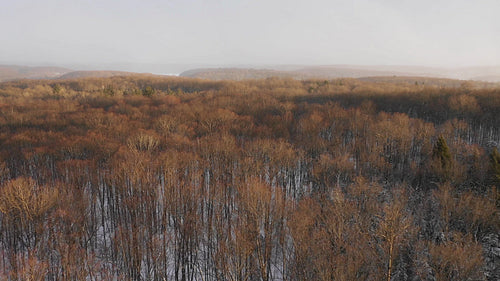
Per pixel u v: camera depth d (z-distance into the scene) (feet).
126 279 124.26
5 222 134.31
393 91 402.31
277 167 175.22
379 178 175.63
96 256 138.00
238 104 355.97
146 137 200.03
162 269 129.70
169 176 152.05
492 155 147.23
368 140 217.97
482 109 273.54
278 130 238.27
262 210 125.08
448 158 158.71
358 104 352.08
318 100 400.88
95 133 226.38
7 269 120.47
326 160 177.58
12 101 442.50
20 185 130.31
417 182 173.27
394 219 112.27
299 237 108.78
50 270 116.67
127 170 153.38
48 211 130.93
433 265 104.83
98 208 176.35
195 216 139.64
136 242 124.88
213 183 164.55
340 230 110.63
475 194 142.92
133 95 443.32
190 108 329.72
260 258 117.19
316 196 156.25
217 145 187.52
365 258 104.63
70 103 383.45
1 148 210.38
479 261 98.99
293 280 114.21
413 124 238.48
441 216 132.36
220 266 115.55
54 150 196.03
